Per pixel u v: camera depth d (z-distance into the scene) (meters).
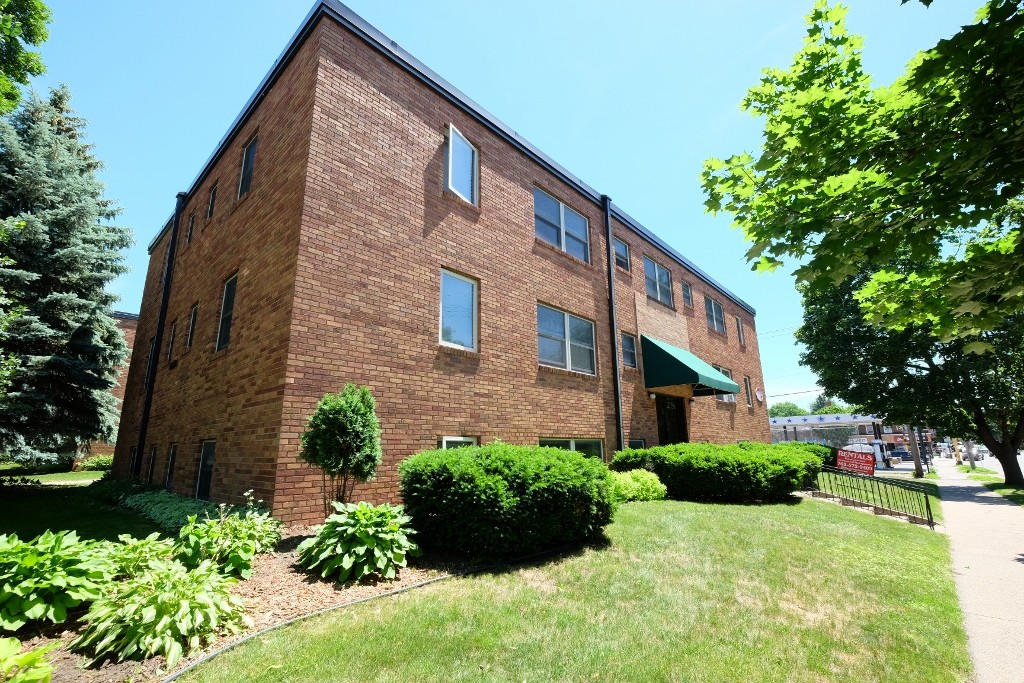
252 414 7.08
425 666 3.26
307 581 4.66
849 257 4.51
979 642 4.21
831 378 24.72
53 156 16.89
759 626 4.26
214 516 6.86
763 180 4.90
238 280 8.74
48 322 15.35
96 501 10.80
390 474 7.25
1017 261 4.08
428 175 8.92
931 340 21.28
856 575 5.86
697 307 18.22
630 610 4.43
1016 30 3.11
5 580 3.50
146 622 3.24
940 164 3.82
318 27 7.90
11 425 14.34
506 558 5.72
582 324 12.20
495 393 9.23
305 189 7.04
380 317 7.59
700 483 10.72
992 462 49.56
